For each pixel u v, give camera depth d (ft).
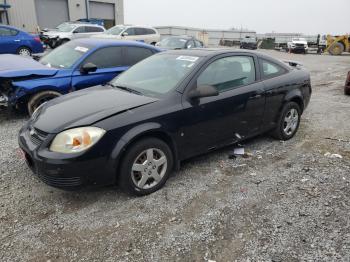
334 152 16.12
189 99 12.72
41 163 10.52
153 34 67.10
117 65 22.90
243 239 9.67
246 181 13.09
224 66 14.24
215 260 8.85
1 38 47.03
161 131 11.87
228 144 14.65
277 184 12.85
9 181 12.90
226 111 13.91
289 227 10.18
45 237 9.73
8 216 10.69
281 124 16.97
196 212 10.98
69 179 10.49
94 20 98.99
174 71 13.69
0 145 16.51
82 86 21.50
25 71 19.75
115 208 11.19
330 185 12.76
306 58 86.12
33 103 20.15
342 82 39.11
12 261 8.78
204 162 14.76
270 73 16.25
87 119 10.91
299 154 15.83
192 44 56.18
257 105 15.25
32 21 104.37
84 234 9.87
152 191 12.09
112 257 8.95
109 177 11.07
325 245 9.36
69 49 23.24
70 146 10.42
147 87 13.55
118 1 126.82
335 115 23.15
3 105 19.86
